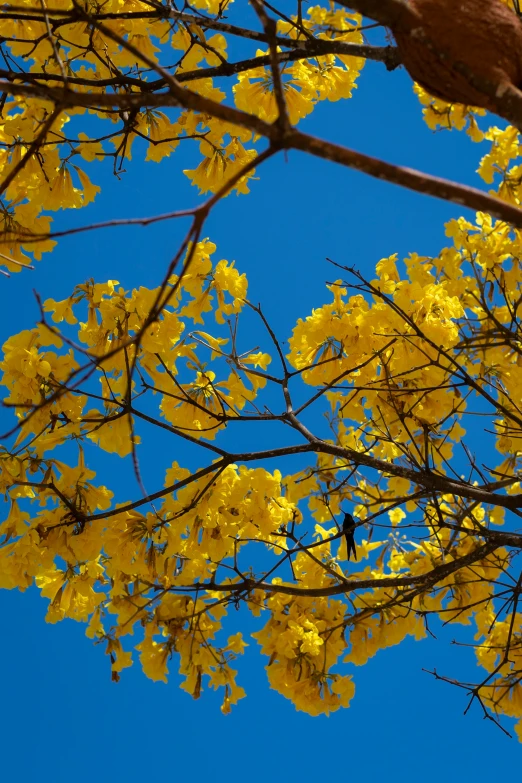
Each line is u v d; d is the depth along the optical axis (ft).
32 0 16.05
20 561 15.79
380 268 16.42
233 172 17.61
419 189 6.88
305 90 17.44
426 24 7.60
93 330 15.92
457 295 16.88
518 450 17.74
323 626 19.08
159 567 17.16
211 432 16.90
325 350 16.19
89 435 15.79
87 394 14.05
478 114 17.75
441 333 15.40
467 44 7.54
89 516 15.05
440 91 8.02
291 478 17.75
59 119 16.47
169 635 18.86
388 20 7.69
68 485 16.19
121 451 15.87
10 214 16.46
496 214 6.88
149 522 16.49
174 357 16.29
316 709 18.71
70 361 15.58
